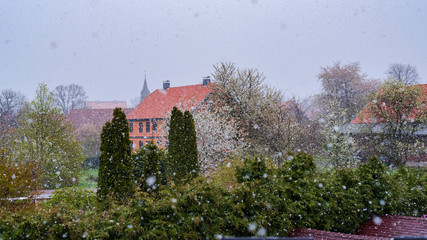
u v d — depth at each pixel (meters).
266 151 25.81
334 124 25.88
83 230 6.76
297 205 10.10
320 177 11.74
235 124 27.67
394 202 12.30
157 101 46.03
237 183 10.15
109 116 63.50
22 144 23.70
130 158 10.28
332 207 10.38
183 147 17.38
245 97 29.47
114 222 7.19
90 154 41.19
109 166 9.94
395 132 25.03
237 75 30.84
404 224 10.72
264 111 27.78
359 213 11.33
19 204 13.10
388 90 25.55
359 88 49.75
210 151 24.97
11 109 53.44
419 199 13.30
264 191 9.53
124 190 9.95
